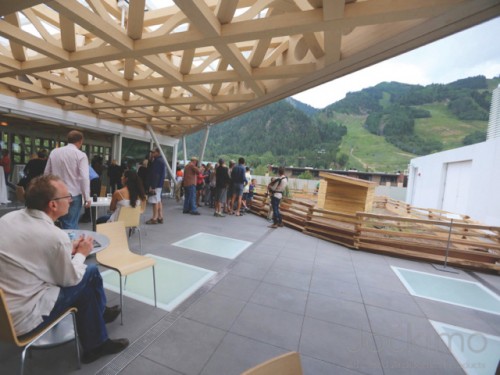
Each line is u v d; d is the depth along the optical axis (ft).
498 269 16.43
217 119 30.27
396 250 18.63
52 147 34.65
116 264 8.82
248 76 14.56
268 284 12.42
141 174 25.52
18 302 5.09
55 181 5.70
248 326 8.91
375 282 13.75
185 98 21.08
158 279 11.93
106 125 32.65
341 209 36.91
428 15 8.34
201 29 9.71
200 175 34.53
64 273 5.49
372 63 12.21
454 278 15.23
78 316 6.45
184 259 14.71
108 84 18.24
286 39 14.62
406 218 18.51
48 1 8.49
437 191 46.47
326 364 7.41
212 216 28.32
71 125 29.37
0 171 23.66
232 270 13.71
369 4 8.30
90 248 6.63
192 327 8.61
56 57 12.99
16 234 5.10
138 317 8.89
